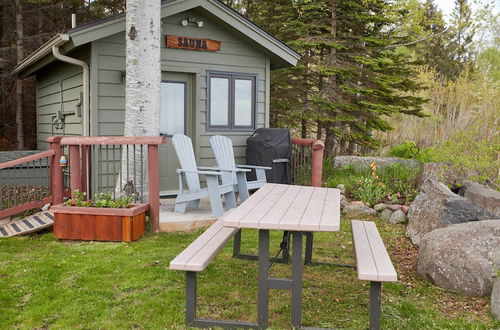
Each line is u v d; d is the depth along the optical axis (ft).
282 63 29.22
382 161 28.43
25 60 31.53
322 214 10.84
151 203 18.61
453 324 10.99
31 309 11.32
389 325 10.84
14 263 14.70
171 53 24.94
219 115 26.89
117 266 14.48
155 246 16.89
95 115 23.00
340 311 11.69
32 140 52.16
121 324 10.66
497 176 23.26
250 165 25.85
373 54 39.83
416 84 40.45
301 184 27.61
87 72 23.24
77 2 50.80
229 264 15.17
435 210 17.97
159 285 13.02
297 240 10.59
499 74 53.06
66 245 17.22
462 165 22.90
